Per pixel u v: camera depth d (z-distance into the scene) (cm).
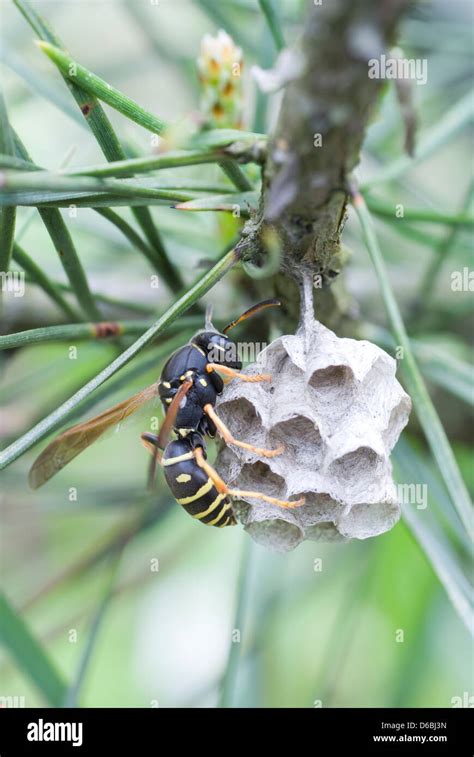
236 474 9
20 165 7
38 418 10
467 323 11
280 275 8
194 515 9
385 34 6
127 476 11
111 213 8
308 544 12
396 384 9
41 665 9
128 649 13
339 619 11
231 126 9
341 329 9
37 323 10
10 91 11
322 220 7
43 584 11
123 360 7
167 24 12
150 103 12
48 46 7
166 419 9
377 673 12
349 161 7
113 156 7
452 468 8
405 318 11
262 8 8
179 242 10
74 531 13
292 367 9
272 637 11
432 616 11
